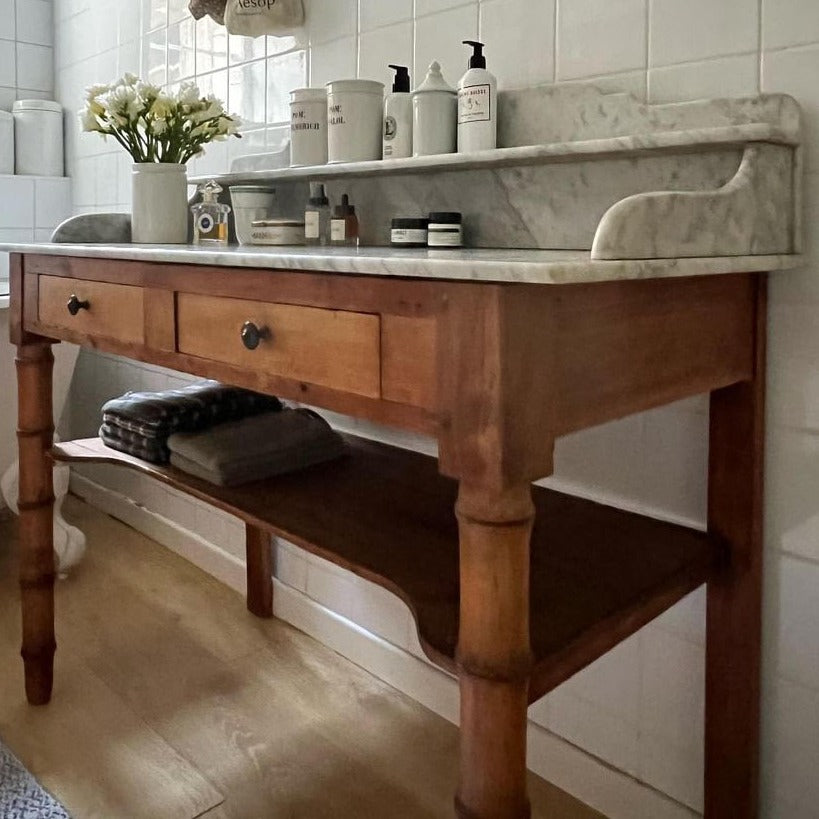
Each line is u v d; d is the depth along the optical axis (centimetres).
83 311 131
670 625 121
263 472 134
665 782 124
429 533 113
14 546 228
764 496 108
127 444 147
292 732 149
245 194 154
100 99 175
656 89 112
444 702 153
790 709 109
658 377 89
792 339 104
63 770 138
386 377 83
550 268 69
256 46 177
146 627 185
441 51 139
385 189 143
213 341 105
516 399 73
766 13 101
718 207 90
